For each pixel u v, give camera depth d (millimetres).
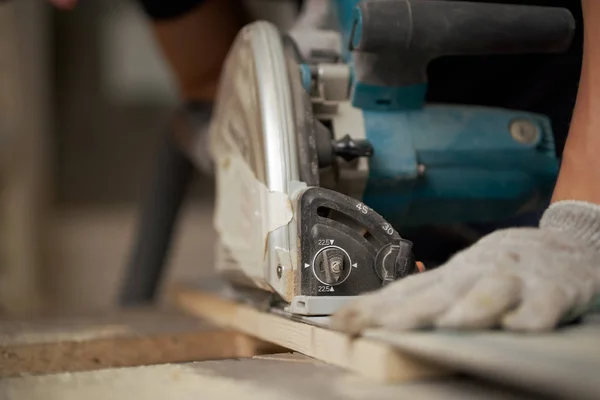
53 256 2637
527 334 469
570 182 588
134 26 2766
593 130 577
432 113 820
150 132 2830
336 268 620
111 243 2715
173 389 520
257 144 708
